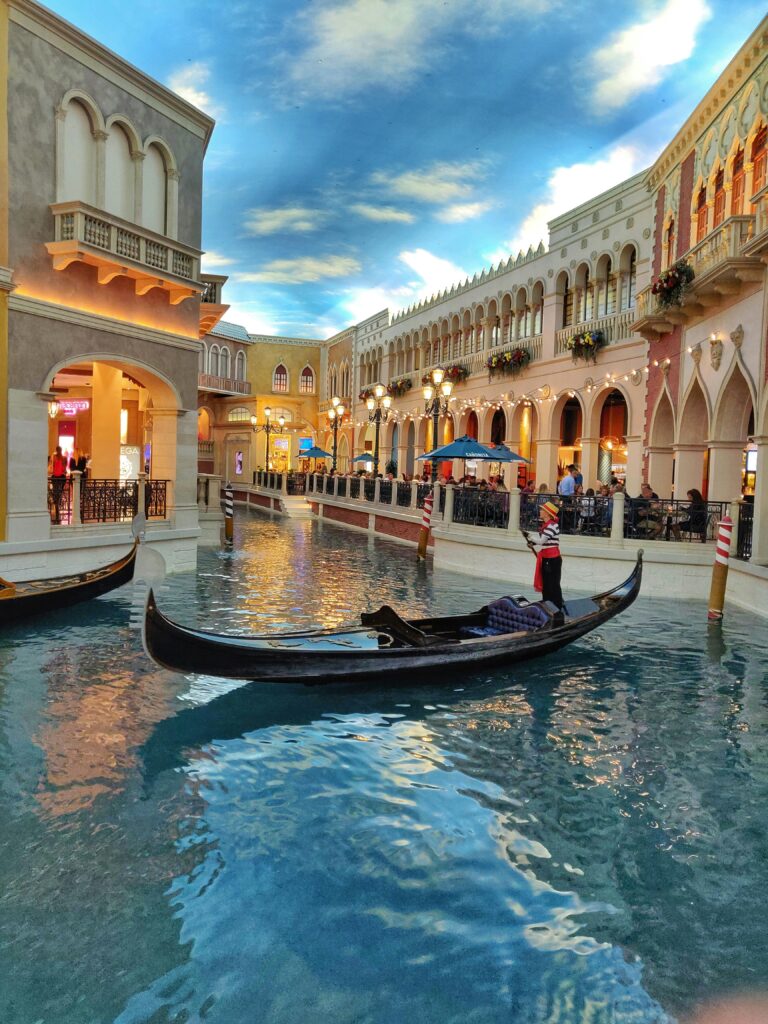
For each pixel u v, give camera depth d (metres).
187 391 13.63
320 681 6.80
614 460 22.36
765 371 11.46
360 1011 3.31
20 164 10.35
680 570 12.97
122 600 11.27
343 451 42.28
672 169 16.92
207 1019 3.23
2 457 10.40
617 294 20.03
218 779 5.48
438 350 31.38
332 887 4.19
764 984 3.52
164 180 12.82
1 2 9.95
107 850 4.49
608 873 4.41
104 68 11.42
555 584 9.10
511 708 7.16
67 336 11.19
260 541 20.89
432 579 14.40
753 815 5.15
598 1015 3.31
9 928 3.77
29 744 5.97
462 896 4.14
